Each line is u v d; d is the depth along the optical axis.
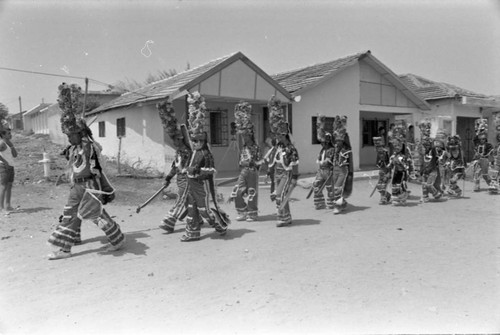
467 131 21.77
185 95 11.33
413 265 5.02
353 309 3.79
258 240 6.33
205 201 6.30
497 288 4.24
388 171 9.74
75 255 5.65
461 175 11.14
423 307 3.81
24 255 5.64
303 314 3.71
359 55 16.16
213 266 5.11
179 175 6.79
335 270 4.86
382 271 4.80
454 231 6.84
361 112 19.72
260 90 13.24
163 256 5.57
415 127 19.02
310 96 15.28
